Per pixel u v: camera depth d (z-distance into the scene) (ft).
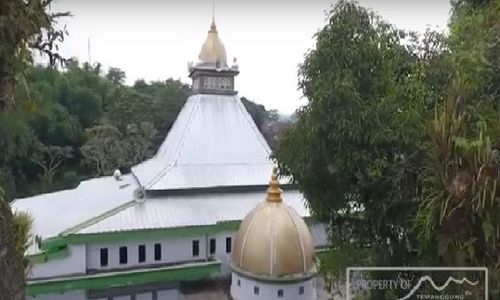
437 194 17.51
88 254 57.00
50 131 140.87
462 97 17.79
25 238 21.20
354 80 23.84
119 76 205.26
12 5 13.02
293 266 51.90
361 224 27.58
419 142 21.56
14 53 13.56
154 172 70.85
